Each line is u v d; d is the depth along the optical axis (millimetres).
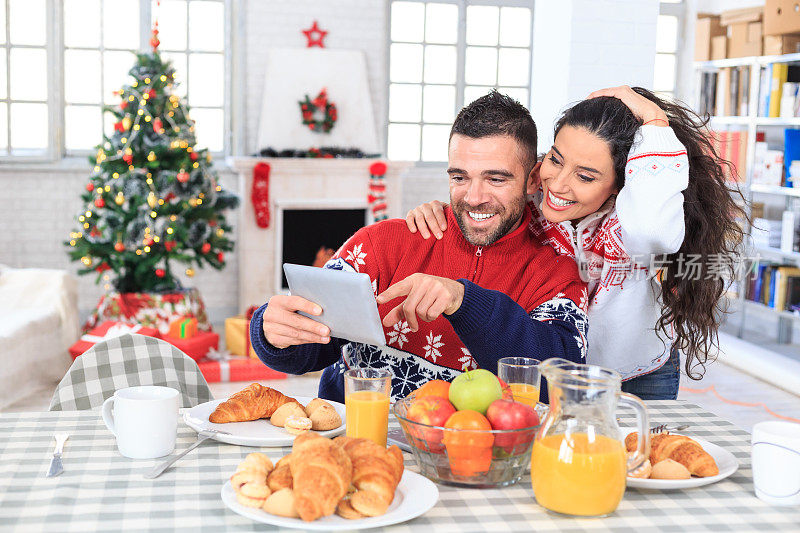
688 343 1963
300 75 6117
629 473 1245
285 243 6062
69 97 6051
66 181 5945
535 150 1669
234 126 6238
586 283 1896
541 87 4777
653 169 1702
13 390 3928
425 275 1472
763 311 5195
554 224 1858
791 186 4871
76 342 4504
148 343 1906
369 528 1088
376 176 6070
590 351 2010
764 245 5121
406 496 1156
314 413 1444
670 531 1108
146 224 4586
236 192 6266
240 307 6094
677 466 1261
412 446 1262
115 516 1109
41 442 1399
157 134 4629
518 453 1220
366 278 1292
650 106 1746
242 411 1463
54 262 5992
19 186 5887
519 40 6852
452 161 1642
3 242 5902
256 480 1115
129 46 6098
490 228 1670
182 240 4621
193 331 4609
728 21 5414
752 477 1308
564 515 1144
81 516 1106
